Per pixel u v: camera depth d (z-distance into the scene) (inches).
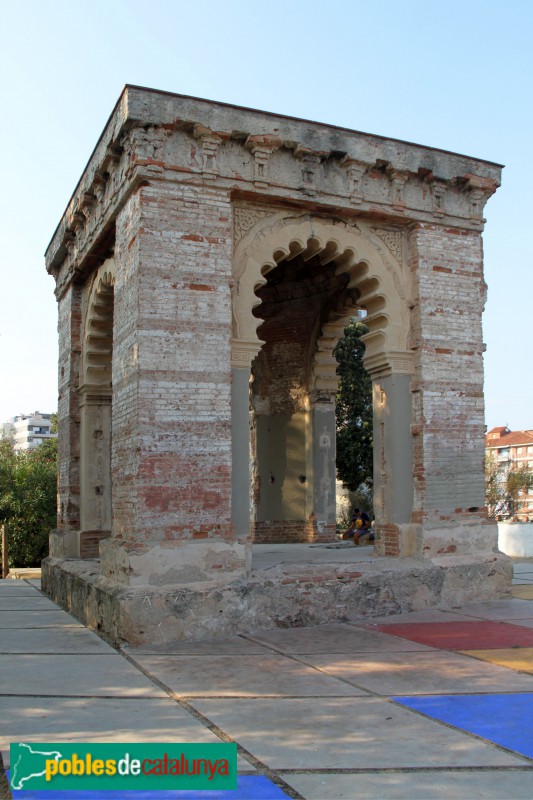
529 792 175.6
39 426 4618.6
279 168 415.8
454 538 440.1
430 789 177.3
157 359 374.6
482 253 472.7
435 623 385.1
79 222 509.4
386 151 439.8
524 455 3503.9
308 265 606.5
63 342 581.3
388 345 443.5
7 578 772.6
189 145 394.6
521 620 389.4
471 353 458.9
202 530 375.2
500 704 245.3
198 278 388.8
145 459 366.3
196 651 333.1
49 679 285.6
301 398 640.4
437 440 440.8
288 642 348.8
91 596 405.1
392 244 455.5
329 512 624.4
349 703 247.4
